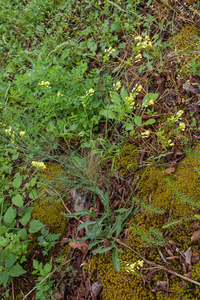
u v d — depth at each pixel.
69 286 2.09
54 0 3.61
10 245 2.16
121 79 2.80
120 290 1.83
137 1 2.82
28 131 2.81
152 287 1.74
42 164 1.79
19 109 2.97
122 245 1.99
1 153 3.02
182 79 2.35
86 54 2.98
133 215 2.09
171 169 2.08
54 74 2.58
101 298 1.91
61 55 3.20
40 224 2.33
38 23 3.72
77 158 2.56
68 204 2.51
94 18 3.20
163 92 2.45
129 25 2.84
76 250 2.21
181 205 1.88
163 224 1.89
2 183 2.73
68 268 2.12
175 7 2.67
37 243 2.42
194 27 2.51
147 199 2.09
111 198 2.29
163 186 2.06
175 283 1.67
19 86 2.78
